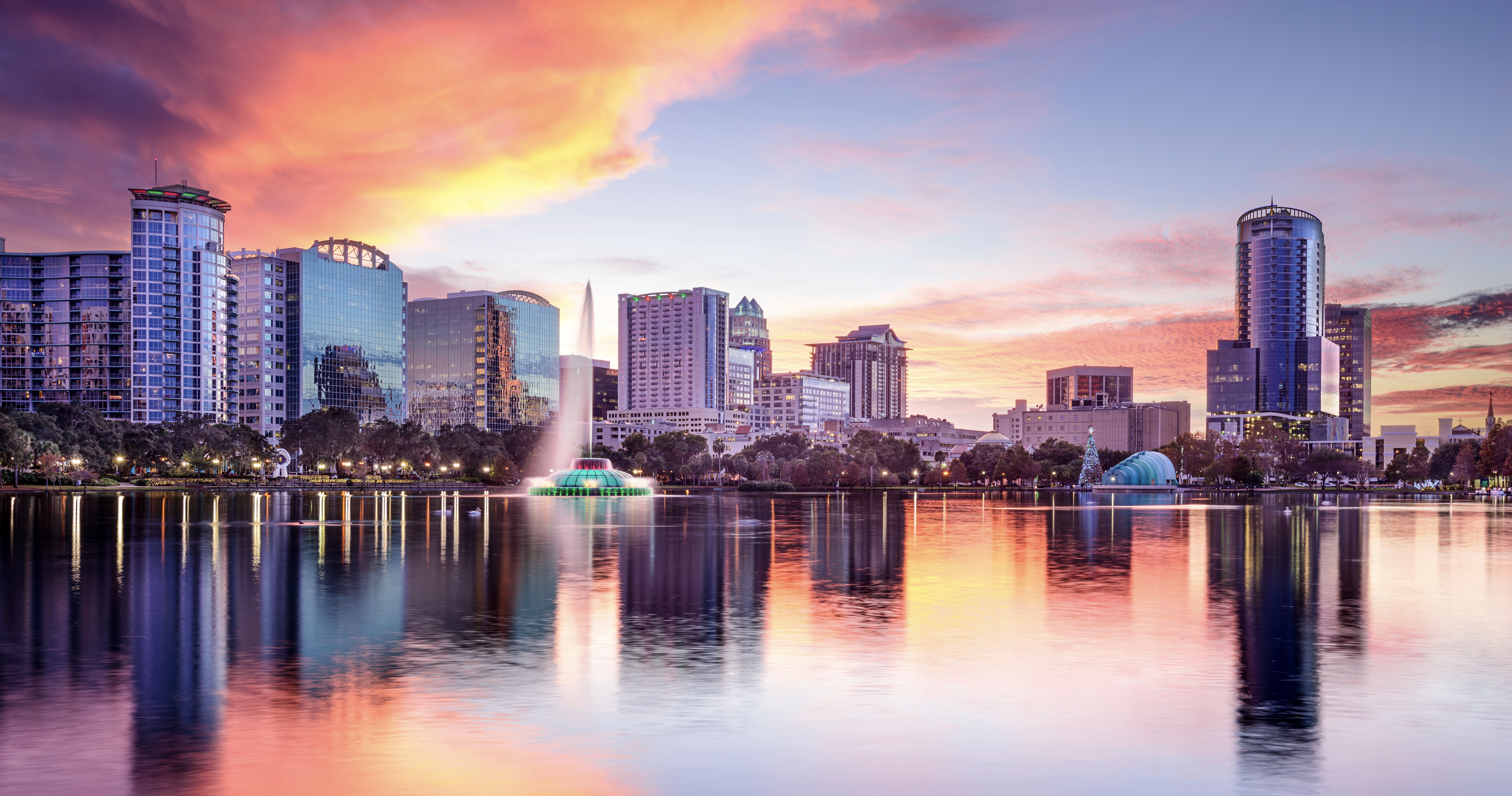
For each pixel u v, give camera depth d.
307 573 53.56
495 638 34.25
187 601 42.78
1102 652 32.22
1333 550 70.81
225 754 21.70
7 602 42.62
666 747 22.27
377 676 28.62
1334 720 24.53
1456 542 78.62
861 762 21.34
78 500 151.62
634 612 40.22
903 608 41.28
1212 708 25.59
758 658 31.02
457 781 20.17
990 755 21.81
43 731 23.34
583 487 195.38
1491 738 23.23
